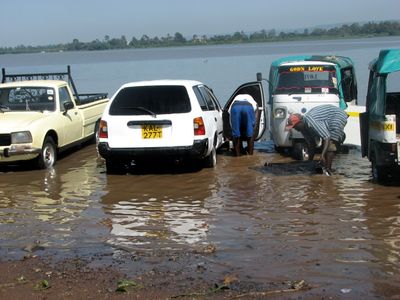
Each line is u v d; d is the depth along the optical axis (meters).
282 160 11.66
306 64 12.47
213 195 8.70
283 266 5.63
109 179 10.06
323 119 9.70
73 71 51.19
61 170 10.98
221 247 6.27
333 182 9.35
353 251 6.01
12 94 12.07
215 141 11.02
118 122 9.98
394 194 8.44
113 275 5.48
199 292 5.01
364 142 9.75
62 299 4.95
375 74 9.09
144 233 6.89
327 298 4.82
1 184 9.84
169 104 10.02
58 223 7.41
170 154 9.91
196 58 72.25
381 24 112.31
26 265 5.85
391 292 4.92
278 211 7.68
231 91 25.25
